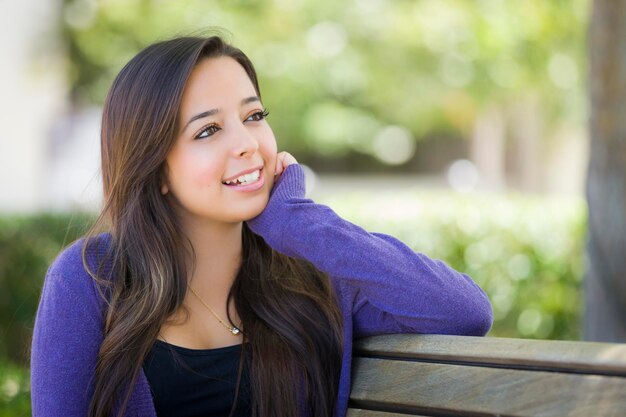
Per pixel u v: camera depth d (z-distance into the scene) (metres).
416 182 31.31
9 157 15.47
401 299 2.28
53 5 16.97
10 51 16.17
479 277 7.23
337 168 34.12
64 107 17.38
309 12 17.70
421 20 14.98
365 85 20.70
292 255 2.40
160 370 2.41
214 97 2.38
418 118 25.70
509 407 1.99
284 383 2.45
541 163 22.19
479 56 14.46
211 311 2.54
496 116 21.94
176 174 2.40
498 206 7.75
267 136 2.46
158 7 16.53
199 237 2.53
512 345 2.02
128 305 2.38
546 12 11.93
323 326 2.54
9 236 6.79
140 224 2.44
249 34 16.69
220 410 2.46
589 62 4.67
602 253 4.59
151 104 2.36
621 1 4.43
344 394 2.35
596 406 1.85
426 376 2.18
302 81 20.11
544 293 7.16
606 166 4.54
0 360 6.34
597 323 4.64
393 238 2.41
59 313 2.36
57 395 2.32
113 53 17.22
